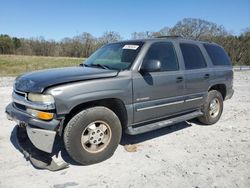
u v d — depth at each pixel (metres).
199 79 5.35
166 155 4.22
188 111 5.37
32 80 3.70
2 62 30.47
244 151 4.43
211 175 3.59
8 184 3.27
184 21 45.16
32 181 3.35
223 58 6.35
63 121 3.49
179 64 4.98
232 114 7.00
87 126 3.69
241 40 48.78
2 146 4.39
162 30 43.69
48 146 3.43
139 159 4.05
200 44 5.77
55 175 3.51
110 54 4.73
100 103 4.05
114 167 3.78
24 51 62.97
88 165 3.83
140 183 3.36
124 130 4.28
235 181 3.44
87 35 61.28
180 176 3.54
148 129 4.43
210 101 5.76
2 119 5.91
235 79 17.39
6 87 10.88
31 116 3.54
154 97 4.45
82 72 3.96
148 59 4.39
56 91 3.38
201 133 5.36
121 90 3.95
